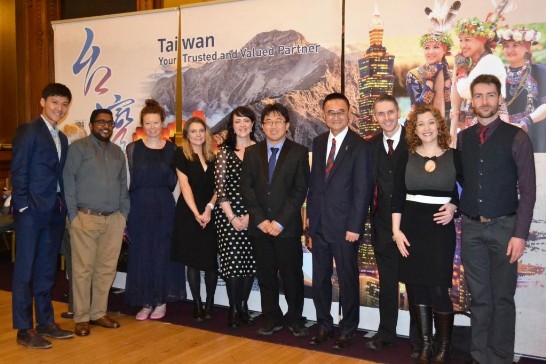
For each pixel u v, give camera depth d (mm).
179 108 4422
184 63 4355
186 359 3178
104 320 3779
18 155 3246
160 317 3990
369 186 3232
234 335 3609
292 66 3918
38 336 3389
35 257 3434
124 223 3758
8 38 6387
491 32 3273
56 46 4910
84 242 3568
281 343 3449
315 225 3367
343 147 3287
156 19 4457
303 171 3402
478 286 2928
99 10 5938
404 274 3037
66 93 3410
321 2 3787
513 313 2871
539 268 3205
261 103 4051
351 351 3316
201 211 3775
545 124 3166
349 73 3703
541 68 3156
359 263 3693
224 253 3676
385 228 3252
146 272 3871
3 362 3131
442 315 3000
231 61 4160
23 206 3260
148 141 3912
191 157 3756
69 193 3516
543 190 3182
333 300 3822
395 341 3447
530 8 3168
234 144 3736
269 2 3980
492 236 2844
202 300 4391
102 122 3586
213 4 4203
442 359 3004
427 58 3455
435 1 3412
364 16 3627
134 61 4570
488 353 2938
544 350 3209
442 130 2971
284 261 3447
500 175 2811
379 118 3186
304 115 3895
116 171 3664
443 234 2955
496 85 2797
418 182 2982
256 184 3473
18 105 6418
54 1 6145
